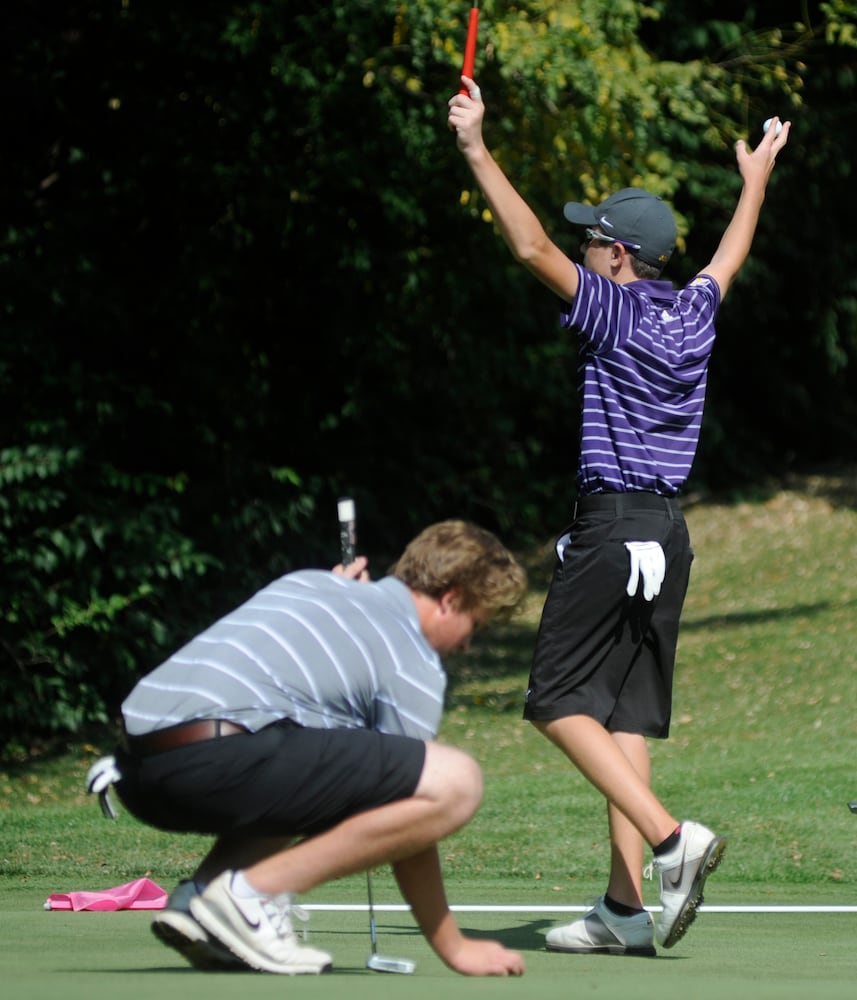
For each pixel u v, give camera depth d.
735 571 57.06
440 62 40.91
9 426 39.28
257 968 9.50
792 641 46.84
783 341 67.62
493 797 30.06
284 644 9.52
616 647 13.46
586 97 39.69
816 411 68.62
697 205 62.19
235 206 45.78
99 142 43.91
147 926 14.43
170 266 45.62
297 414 51.81
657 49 58.22
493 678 46.75
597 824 27.39
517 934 15.16
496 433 60.84
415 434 57.06
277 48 44.72
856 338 66.62
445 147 46.31
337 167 45.75
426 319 52.91
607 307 13.38
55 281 40.28
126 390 41.97
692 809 27.98
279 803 9.27
